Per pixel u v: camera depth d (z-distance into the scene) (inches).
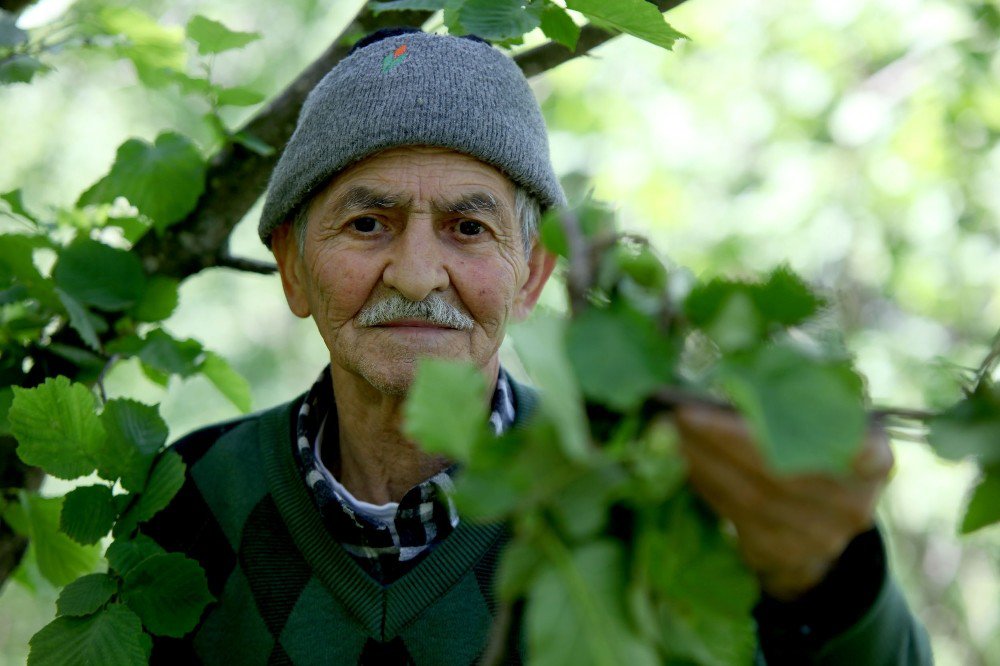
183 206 58.6
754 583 25.1
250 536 48.9
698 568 25.1
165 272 60.4
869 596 30.7
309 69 59.2
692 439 24.4
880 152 175.3
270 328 247.1
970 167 173.9
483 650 44.6
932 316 178.7
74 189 208.1
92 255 59.0
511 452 24.0
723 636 25.5
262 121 59.2
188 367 58.6
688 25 182.2
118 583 44.8
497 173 46.8
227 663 47.4
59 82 207.3
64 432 45.1
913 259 173.9
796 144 181.8
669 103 186.7
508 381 53.1
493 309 47.1
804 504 25.0
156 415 47.9
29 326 59.4
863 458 24.8
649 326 24.0
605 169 185.6
